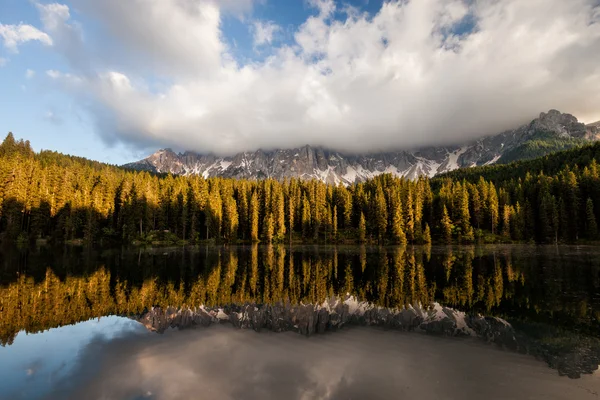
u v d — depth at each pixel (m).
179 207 108.56
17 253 61.62
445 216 101.31
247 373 12.49
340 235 114.81
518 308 23.12
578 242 91.06
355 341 16.28
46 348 15.46
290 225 116.06
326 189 137.75
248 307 23.70
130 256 60.41
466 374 12.41
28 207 84.94
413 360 13.83
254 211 113.25
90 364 13.48
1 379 12.09
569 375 12.33
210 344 15.90
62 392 11.12
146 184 104.31
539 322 19.75
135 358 14.10
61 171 100.12
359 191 125.88
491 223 106.56
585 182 98.81
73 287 31.30
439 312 22.17
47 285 32.19
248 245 100.31
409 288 31.03
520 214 100.06
